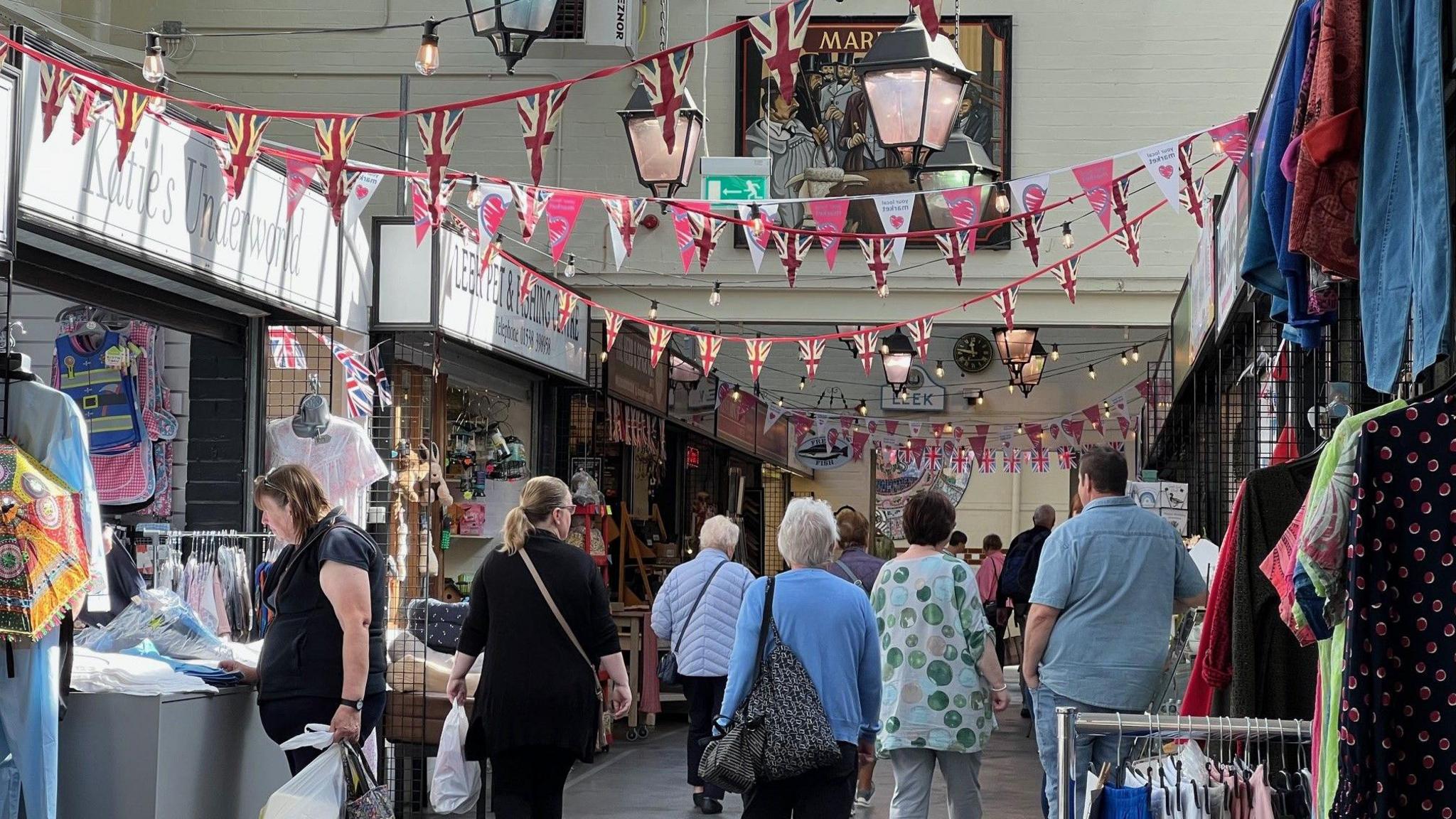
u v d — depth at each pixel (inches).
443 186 293.9
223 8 497.4
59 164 228.2
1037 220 318.3
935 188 486.3
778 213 493.0
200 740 233.0
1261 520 181.9
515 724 226.5
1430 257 121.0
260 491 231.1
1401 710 121.3
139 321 311.6
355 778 220.5
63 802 221.9
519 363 427.2
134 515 318.3
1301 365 266.4
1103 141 487.5
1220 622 186.2
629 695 237.5
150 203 255.0
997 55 489.7
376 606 230.7
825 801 204.2
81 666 226.1
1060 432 784.9
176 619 254.1
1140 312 488.1
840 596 208.7
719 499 804.0
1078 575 231.1
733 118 497.4
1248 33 485.4
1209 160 483.5
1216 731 157.1
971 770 246.5
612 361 501.4
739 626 206.8
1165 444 655.8
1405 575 121.8
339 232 333.7
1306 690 181.2
